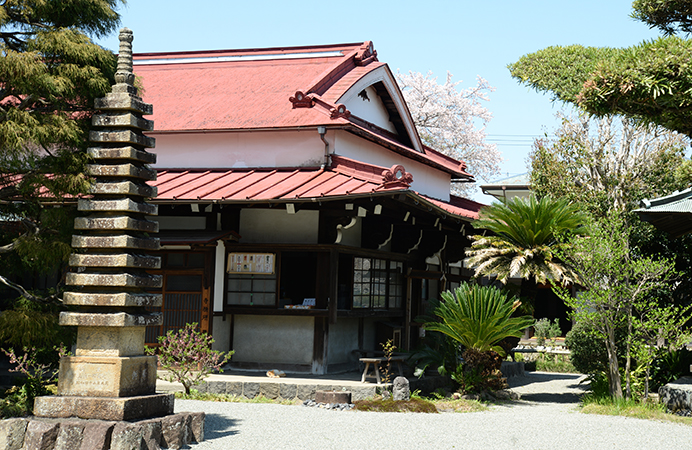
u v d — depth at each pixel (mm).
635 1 10648
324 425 8242
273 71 17875
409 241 15297
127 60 7184
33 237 7480
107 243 6840
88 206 6965
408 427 8312
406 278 15695
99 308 6824
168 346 10977
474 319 12141
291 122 14367
